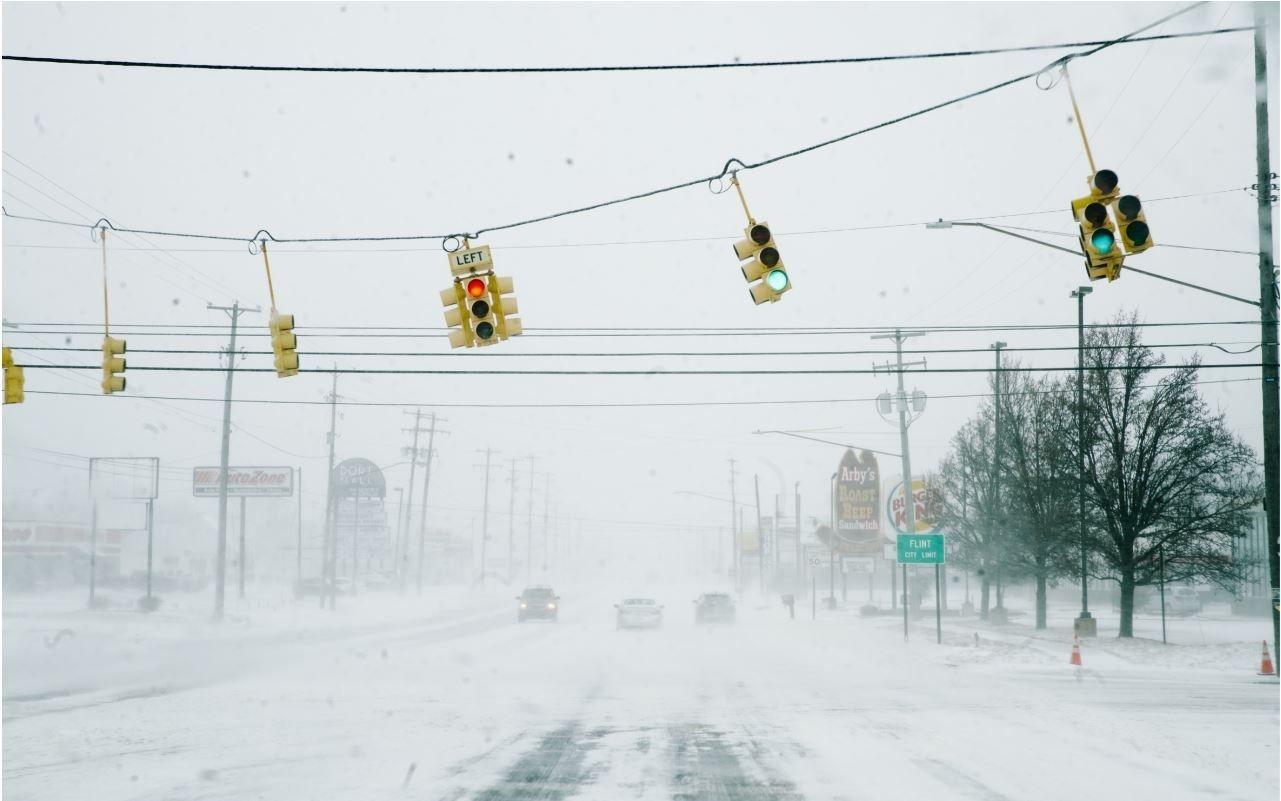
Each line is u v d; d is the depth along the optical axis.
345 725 15.59
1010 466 43.22
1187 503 34.38
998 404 42.97
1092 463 35.81
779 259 14.51
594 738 14.59
